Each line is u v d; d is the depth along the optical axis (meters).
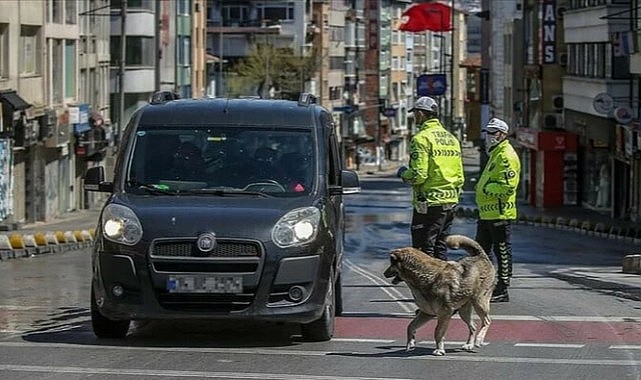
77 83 79.75
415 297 15.76
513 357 15.71
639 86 67.94
